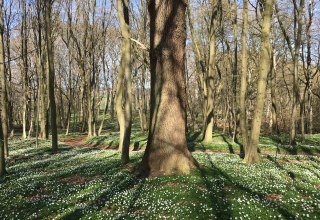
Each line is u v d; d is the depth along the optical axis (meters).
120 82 27.19
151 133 17.53
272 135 46.34
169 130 17.00
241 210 10.80
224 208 11.06
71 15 51.06
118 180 16.56
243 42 23.02
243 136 22.48
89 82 49.69
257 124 21.25
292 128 33.12
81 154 29.31
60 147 35.94
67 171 20.28
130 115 21.59
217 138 37.44
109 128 71.44
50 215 11.97
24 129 48.78
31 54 55.72
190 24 37.44
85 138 50.03
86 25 50.03
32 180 18.30
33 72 54.97
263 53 20.55
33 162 25.55
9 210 13.42
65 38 69.00
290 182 15.26
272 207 11.23
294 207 11.38
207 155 25.17
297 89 33.00
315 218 10.15
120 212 11.50
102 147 39.19
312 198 12.51
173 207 11.34
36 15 46.59
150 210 11.38
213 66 33.91
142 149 34.31
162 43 17.12
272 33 41.56
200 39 42.88
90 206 12.49
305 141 40.97
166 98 17.09
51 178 18.56
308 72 40.84
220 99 56.09
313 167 20.47
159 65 17.31
